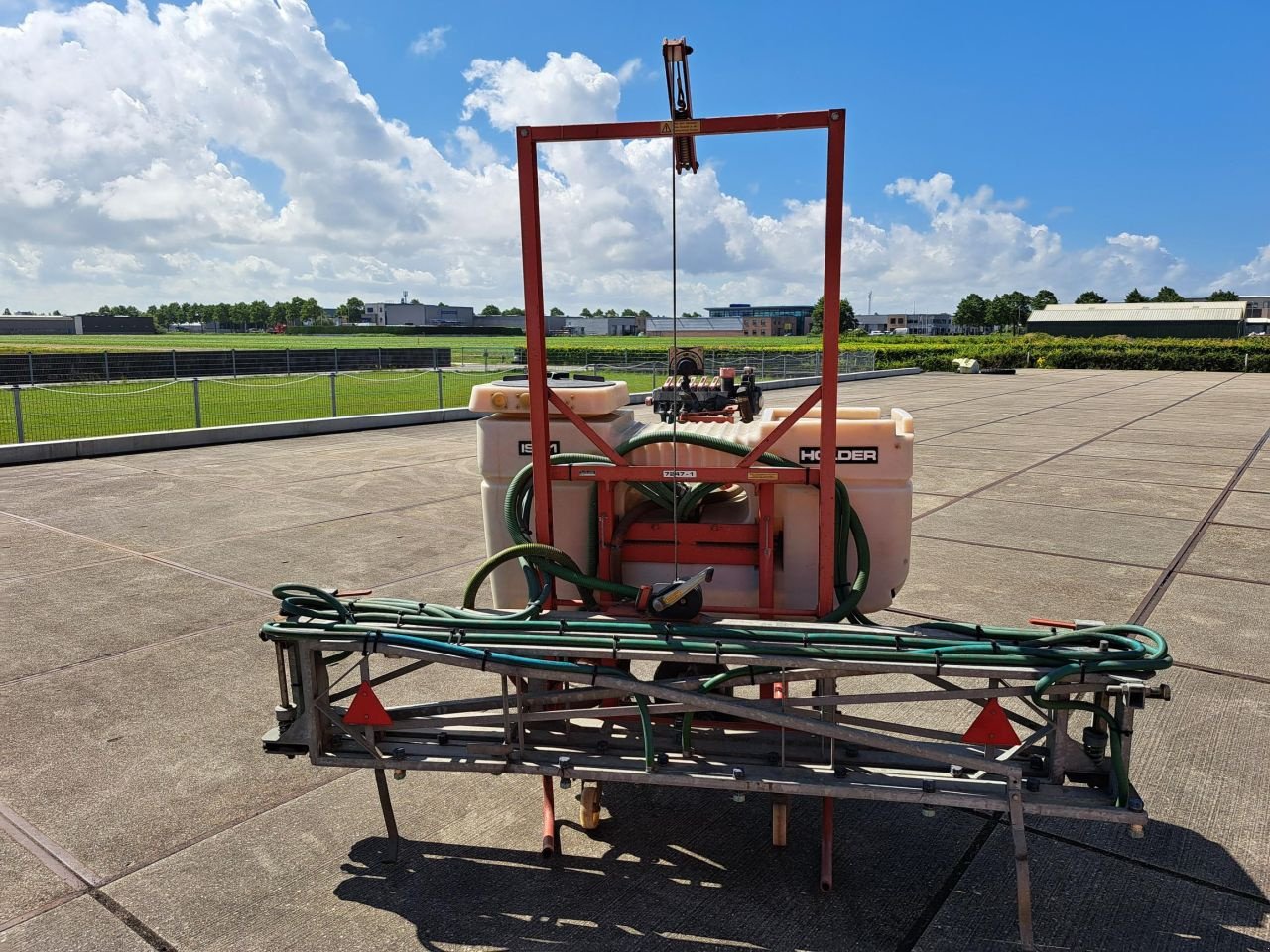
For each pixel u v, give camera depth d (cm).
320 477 1112
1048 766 300
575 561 364
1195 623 558
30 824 344
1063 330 9300
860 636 297
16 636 547
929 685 475
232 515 888
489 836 339
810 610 343
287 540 782
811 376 3148
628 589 334
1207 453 1311
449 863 321
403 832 341
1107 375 3791
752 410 467
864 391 2758
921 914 291
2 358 2806
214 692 467
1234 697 447
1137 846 326
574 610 346
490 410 372
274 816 351
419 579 664
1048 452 1326
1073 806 282
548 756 319
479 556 730
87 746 409
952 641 296
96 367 3047
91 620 575
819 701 299
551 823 331
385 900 300
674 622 319
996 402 2305
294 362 3588
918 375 3850
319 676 324
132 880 310
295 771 388
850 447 341
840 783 296
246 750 406
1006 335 9825
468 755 321
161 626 564
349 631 312
